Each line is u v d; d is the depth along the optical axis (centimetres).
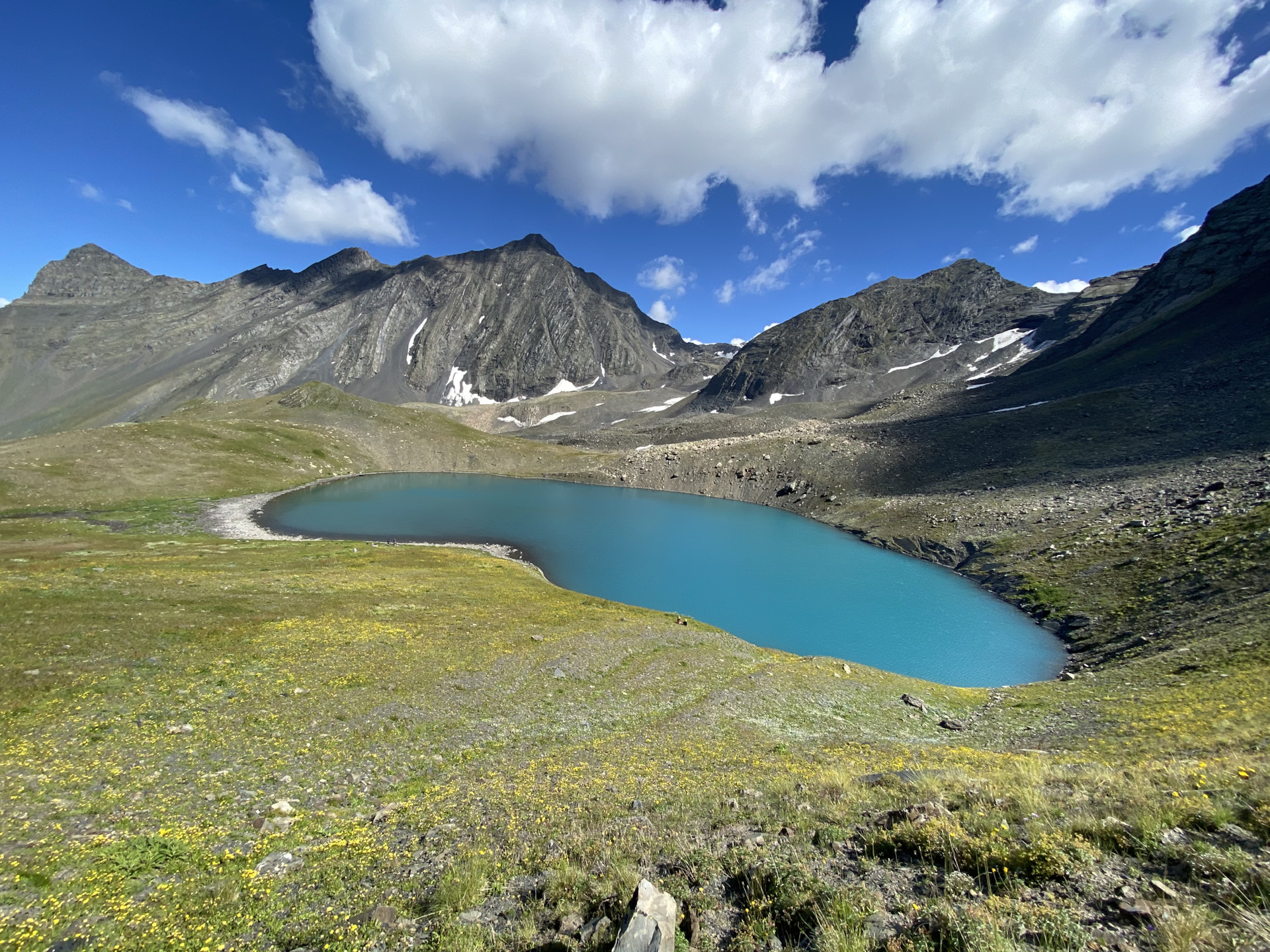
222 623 4128
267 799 1995
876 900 918
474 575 7788
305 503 14338
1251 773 1262
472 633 4709
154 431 16425
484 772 2381
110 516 11144
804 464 18212
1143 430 12344
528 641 4566
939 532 11094
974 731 3444
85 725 2436
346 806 2030
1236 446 9462
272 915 1240
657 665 4300
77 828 1619
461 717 3069
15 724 2372
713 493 18950
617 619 5741
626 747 2691
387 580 6656
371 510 13938
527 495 17488
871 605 8100
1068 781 1482
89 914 1214
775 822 1427
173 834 1619
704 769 2291
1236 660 3328
